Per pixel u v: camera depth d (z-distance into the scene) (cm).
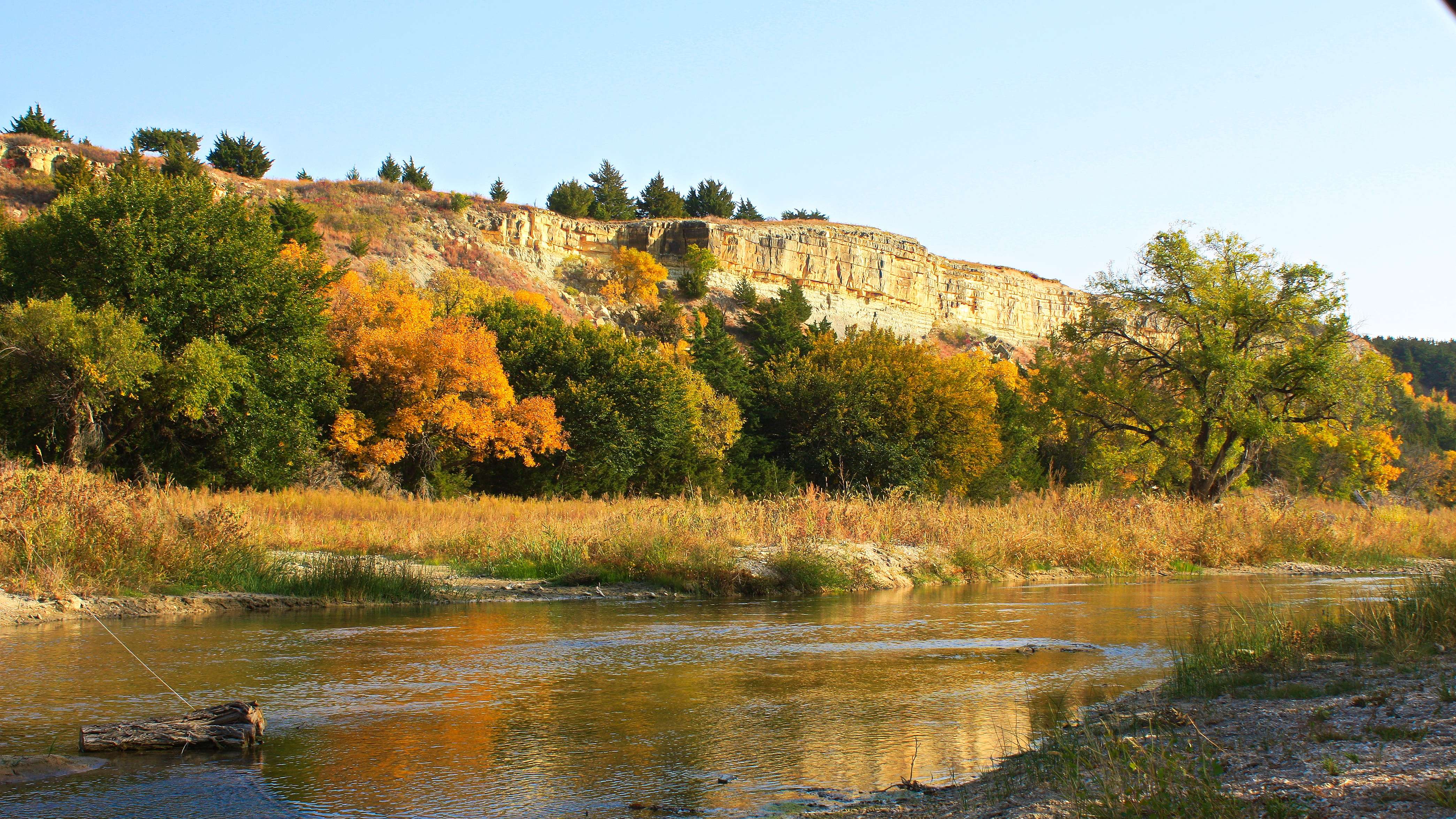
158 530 1482
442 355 3991
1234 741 605
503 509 2969
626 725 729
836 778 596
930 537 2241
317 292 3684
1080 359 4188
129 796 544
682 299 8800
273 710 760
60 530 1369
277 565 1581
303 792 555
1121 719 714
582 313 7800
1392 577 2264
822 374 5459
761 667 982
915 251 10612
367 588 1512
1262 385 3769
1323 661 900
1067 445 6159
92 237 3070
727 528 2050
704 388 5209
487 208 8306
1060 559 2303
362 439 3834
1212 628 1205
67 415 2831
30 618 1184
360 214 7450
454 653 1040
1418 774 479
